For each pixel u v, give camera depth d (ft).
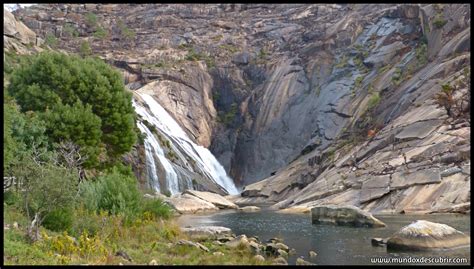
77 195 68.54
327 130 220.23
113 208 80.43
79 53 316.40
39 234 59.47
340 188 133.69
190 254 58.49
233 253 60.34
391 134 148.36
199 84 285.02
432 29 219.41
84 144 113.39
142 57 306.14
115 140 126.00
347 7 322.96
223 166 257.96
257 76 290.97
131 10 388.78
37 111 114.32
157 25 358.43
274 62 290.76
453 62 177.27
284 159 238.48
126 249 59.41
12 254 50.24
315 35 298.56
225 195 210.38
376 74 232.53
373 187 123.75
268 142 249.96
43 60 126.21
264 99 269.85
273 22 339.57
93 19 363.76
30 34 256.11
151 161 188.85
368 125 195.21
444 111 143.54
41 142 102.83
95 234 64.59
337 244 70.59
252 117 269.03
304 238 77.36
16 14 365.61
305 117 244.22
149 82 276.62
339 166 151.02
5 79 153.99
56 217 64.80
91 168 116.37
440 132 134.62
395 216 104.78
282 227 93.25
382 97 206.59
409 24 254.27
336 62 264.93
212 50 315.17
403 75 213.87
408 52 236.22
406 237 64.75
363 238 75.77
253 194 181.06
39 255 51.19
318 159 179.42
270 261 55.57
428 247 63.21
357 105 217.97
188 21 360.48
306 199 138.31
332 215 95.81
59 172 63.21
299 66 275.39
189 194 156.46
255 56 304.71
